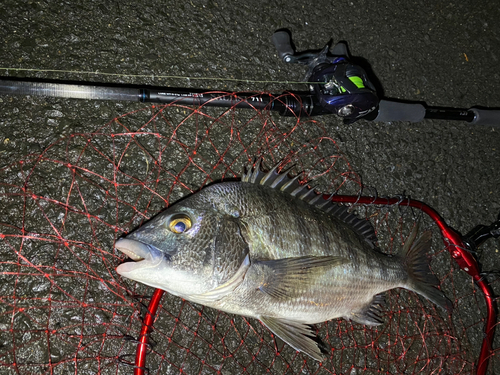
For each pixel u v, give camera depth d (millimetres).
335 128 612
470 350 612
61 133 521
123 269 396
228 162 564
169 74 569
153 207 532
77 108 530
